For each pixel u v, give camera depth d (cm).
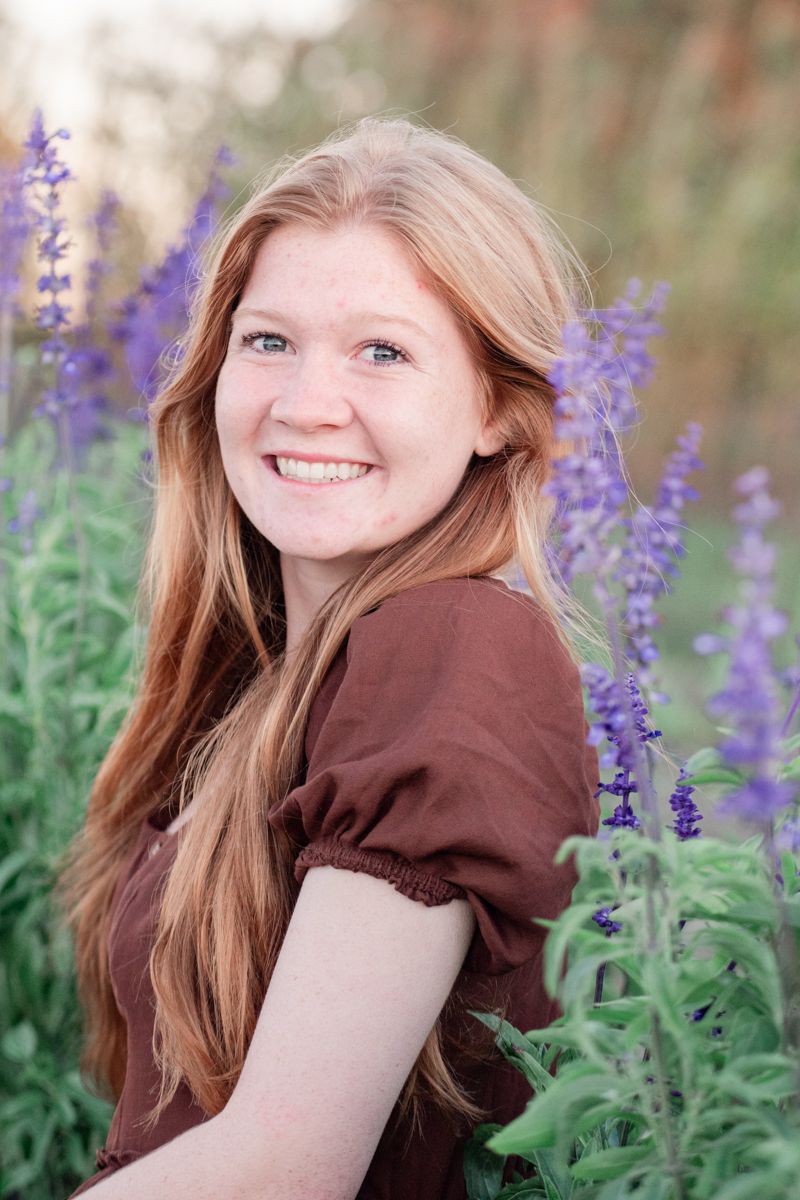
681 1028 70
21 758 226
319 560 136
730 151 809
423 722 102
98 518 243
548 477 131
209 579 158
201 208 255
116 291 502
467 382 126
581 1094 76
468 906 103
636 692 95
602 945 78
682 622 491
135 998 132
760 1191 65
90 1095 198
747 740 61
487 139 855
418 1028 101
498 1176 115
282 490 127
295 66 875
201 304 143
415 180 122
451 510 130
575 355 85
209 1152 98
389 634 111
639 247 802
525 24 867
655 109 834
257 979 119
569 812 106
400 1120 116
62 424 200
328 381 121
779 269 762
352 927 100
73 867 183
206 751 143
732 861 85
